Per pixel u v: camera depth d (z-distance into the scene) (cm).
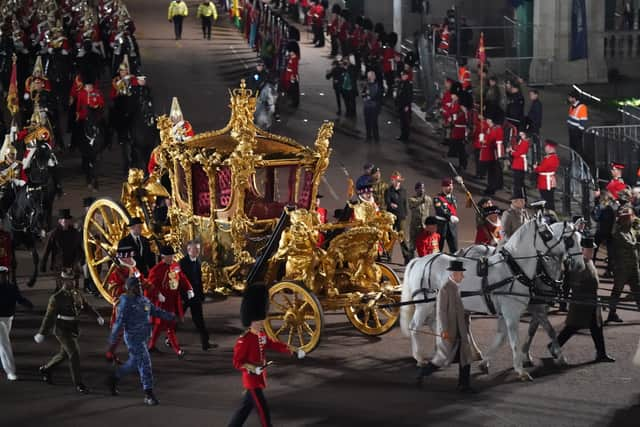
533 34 8612
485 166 6144
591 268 3412
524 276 3247
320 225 3528
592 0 8450
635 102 7981
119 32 8344
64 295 3122
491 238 4031
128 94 6072
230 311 4012
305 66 9038
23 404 3031
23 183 4712
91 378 3259
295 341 3625
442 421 2889
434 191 5975
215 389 3155
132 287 3005
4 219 4741
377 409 2983
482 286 3266
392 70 8275
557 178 6106
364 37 8838
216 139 3862
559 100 8125
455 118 6419
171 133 3919
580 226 3431
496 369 3334
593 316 3359
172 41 10000
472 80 8262
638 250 3938
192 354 3494
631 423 2859
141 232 3834
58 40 7412
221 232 3716
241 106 3794
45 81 6631
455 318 3092
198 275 3500
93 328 3784
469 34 9262
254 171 3681
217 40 10069
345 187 5988
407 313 3369
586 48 8381
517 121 6800
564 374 3272
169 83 8306
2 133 6062
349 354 3491
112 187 5997
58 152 6669
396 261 4772
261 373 2673
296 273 3462
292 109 7738
